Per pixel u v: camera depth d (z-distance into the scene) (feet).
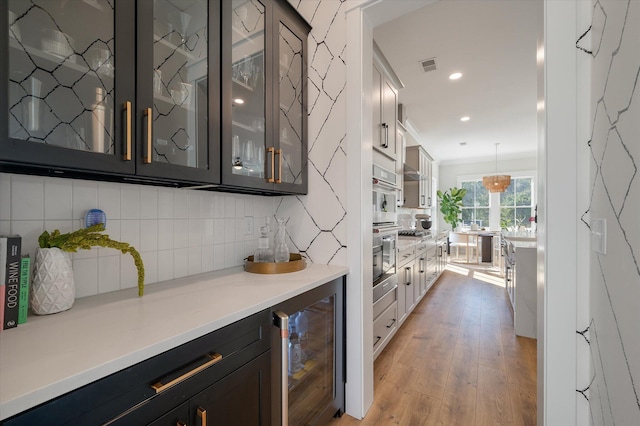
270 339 3.46
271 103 4.73
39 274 2.84
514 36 8.41
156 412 2.26
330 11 5.52
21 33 2.28
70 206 3.33
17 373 1.81
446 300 12.41
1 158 2.13
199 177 3.60
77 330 2.49
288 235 6.03
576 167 3.37
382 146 7.68
